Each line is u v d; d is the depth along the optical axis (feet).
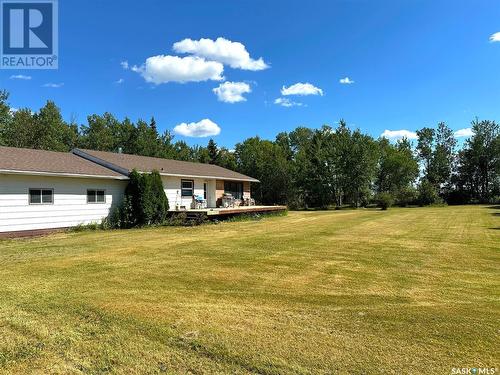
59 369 10.52
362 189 124.06
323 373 10.27
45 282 19.98
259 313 15.16
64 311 15.25
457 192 146.92
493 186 151.53
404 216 69.46
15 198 40.88
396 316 14.73
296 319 14.44
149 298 17.15
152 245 33.27
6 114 116.06
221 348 11.82
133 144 161.68
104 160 56.80
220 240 36.52
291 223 55.93
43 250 30.76
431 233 41.68
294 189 127.34
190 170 69.51
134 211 52.70
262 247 32.01
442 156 165.68
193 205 67.00
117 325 13.74
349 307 15.96
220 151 176.65
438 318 14.43
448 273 22.25
